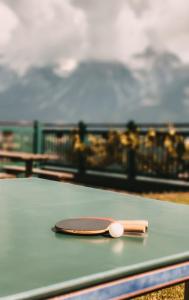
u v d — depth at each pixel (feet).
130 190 35.68
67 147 40.65
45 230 6.12
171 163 32.94
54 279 4.15
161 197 28.27
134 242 5.56
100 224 6.15
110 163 37.37
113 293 4.38
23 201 8.40
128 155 35.91
